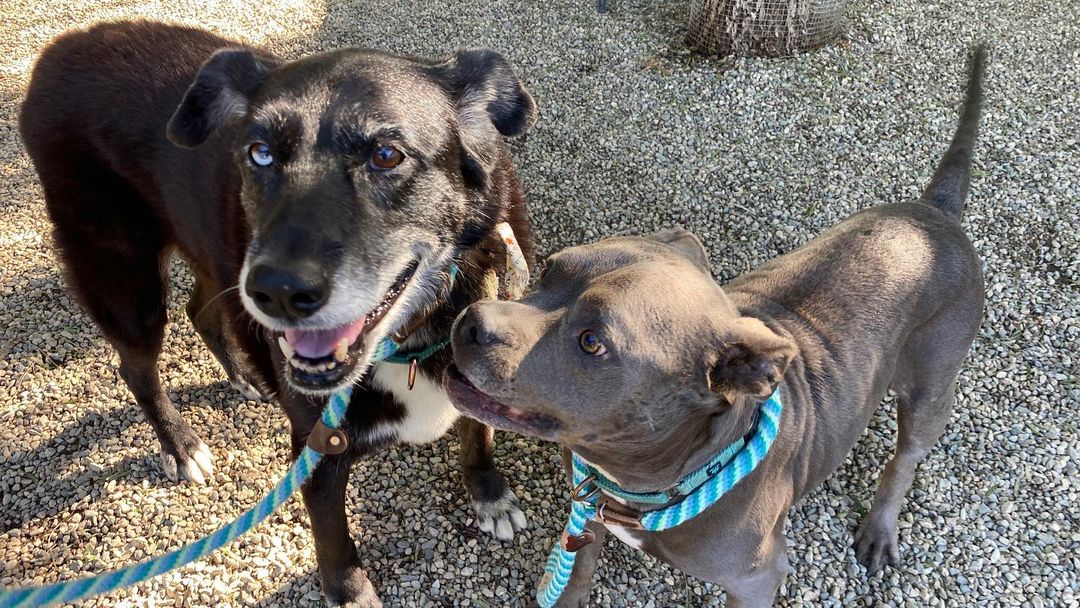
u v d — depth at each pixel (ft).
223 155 2.29
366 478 3.01
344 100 1.90
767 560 2.17
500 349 1.82
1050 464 2.98
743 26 4.87
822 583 2.71
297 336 1.90
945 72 4.78
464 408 1.97
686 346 1.80
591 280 1.90
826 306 2.34
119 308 2.70
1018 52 4.93
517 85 2.23
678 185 4.14
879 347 2.34
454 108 2.10
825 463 2.34
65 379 3.33
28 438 3.10
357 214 1.86
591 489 2.21
